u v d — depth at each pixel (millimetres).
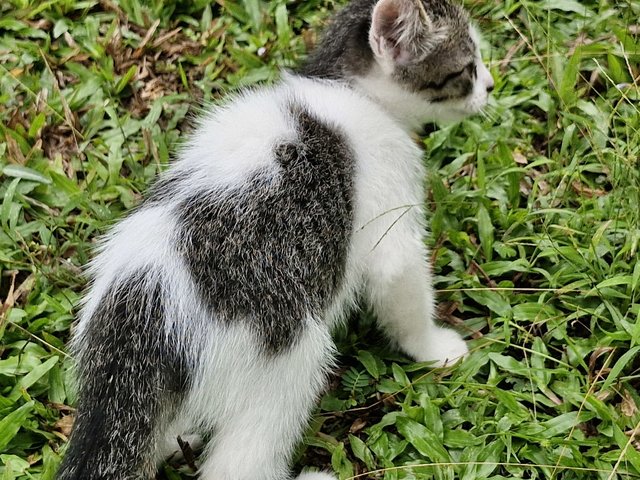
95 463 846
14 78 1089
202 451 920
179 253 865
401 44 937
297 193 885
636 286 954
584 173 1030
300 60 1045
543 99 1062
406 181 941
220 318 859
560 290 960
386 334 965
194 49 1121
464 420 925
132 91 1100
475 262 996
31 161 1050
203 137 921
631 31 1093
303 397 890
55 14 1130
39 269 992
